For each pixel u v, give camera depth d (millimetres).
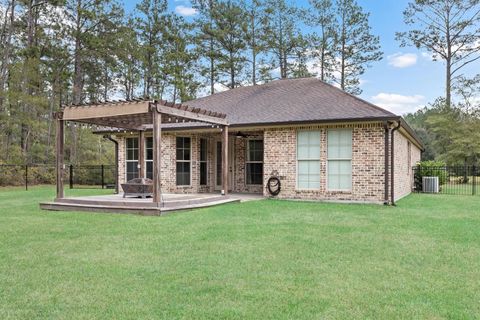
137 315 3271
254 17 31734
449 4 28344
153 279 4223
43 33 26578
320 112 12469
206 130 13953
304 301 3598
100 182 23094
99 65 30469
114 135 15672
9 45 23938
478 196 15055
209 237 6395
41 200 12891
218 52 31609
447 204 11688
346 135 12219
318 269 4605
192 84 31703
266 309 3406
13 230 7109
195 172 15070
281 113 13211
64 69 28016
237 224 7664
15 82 23953
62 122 10547
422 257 5176
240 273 4438
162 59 31516
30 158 24719
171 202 9562
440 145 28125
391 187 11492
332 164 12375
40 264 4816
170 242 6039
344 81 31562
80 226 7523
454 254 5348
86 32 27656
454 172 23281
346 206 10898
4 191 17609
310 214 9141
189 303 3539
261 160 15422
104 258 5094
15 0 24406
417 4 29156
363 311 3373
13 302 3570
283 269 4605
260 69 32031
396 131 12898
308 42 31625
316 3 31344
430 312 3355
